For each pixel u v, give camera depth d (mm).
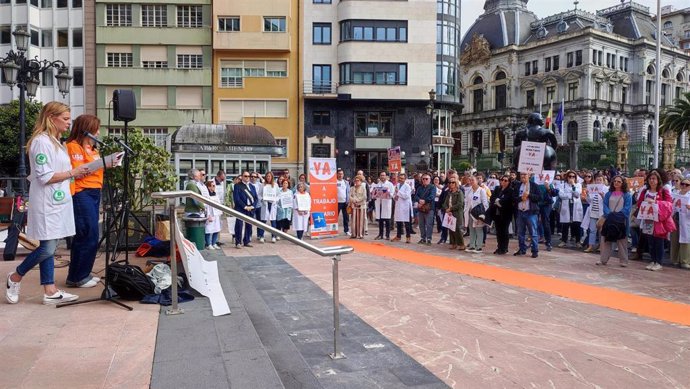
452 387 3906
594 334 5336
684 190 9844
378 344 4871
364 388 3783
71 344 3871
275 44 36625
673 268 9680
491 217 11438
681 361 4570
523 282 8062
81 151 5590
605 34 70438
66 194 4969
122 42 36219
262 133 24797
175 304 4855
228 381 3275
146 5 36469
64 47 36594
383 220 14414
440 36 42844
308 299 6758
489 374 4191
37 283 5926
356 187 14742
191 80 36750
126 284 5184
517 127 61906
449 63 43219
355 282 7918
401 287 7578
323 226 14883
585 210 12820
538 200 10961
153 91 36719
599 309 6398
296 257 10562
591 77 69625
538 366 4387
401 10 38125
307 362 4328
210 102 36969
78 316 4621
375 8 37875
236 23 36656
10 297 4969
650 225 9461
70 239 9289
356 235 14711
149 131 36594
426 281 8062
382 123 39000
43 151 4789
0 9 35719
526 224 11289
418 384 3887
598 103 70000
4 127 28734
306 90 38000
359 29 37938
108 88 36312
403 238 14773
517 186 11266
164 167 9836
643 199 9758
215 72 37000
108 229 5289
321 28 38500
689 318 6004
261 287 7512
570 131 71875
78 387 3121
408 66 38188
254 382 3273
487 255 11250
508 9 80875
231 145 23766
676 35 98000
